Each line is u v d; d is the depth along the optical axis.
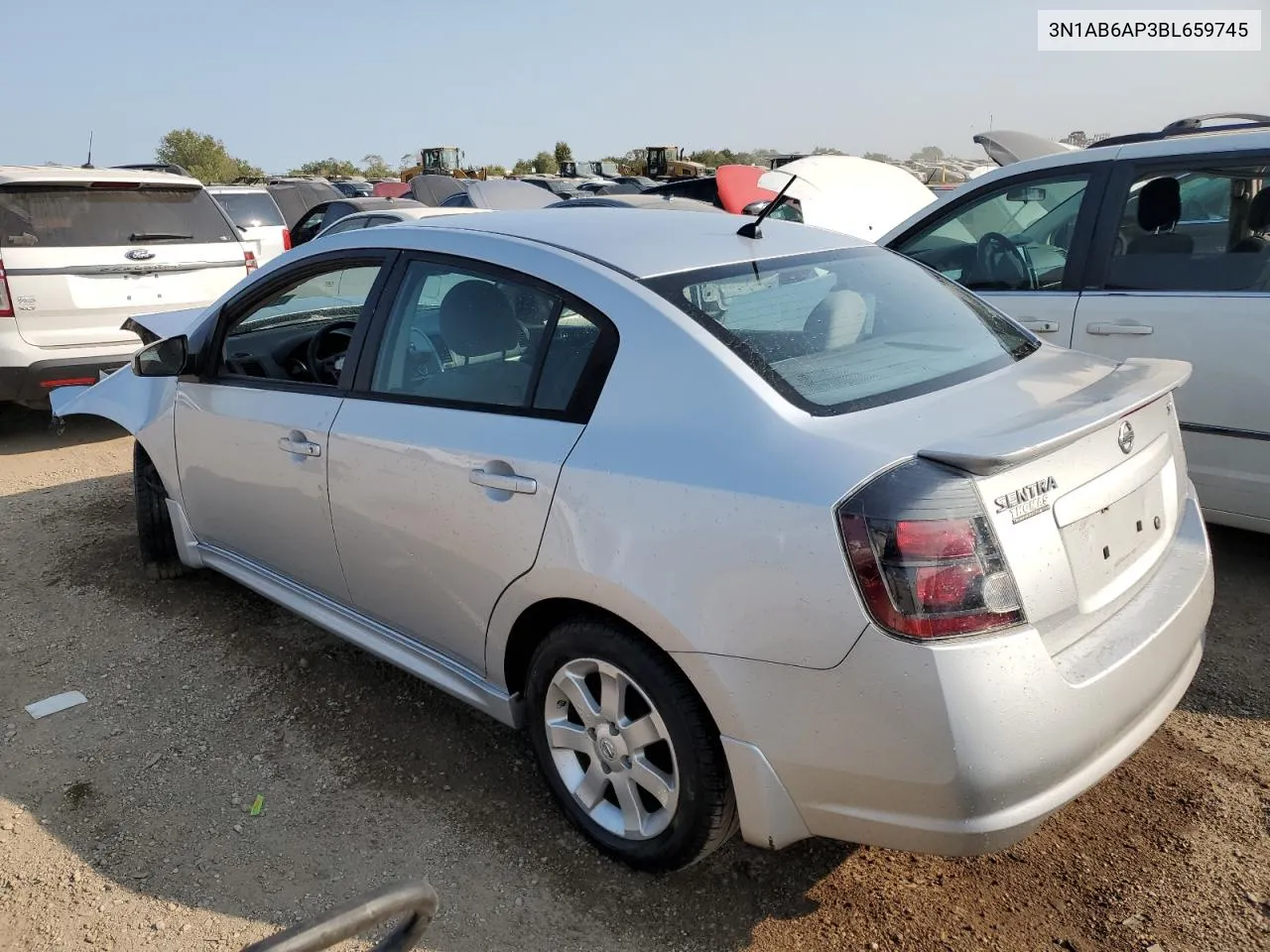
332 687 3.52
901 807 2.03
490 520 2.57
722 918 2.42
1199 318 3.95
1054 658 2.06
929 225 4.98
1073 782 2.06
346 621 3.33
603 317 2.49
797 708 2.07
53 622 4.07
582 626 2.46
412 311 2.97
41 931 2.42
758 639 2.08
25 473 6.25
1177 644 2.34
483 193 11.91
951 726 1.92
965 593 1.93
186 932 2.41
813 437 2.12
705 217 3.22
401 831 2.76
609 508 2.30
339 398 3.11
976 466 1.93
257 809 2.87
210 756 3.13
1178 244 4.06
